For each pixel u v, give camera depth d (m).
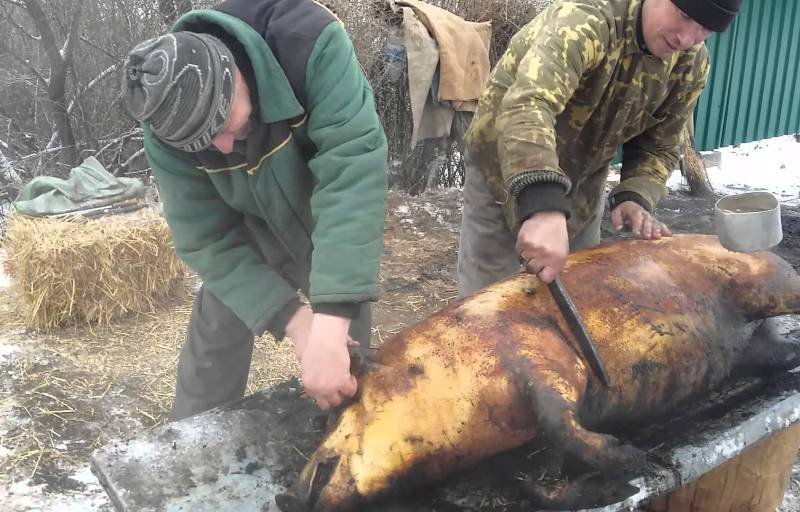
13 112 7.09
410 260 4.66
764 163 7.34
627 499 1.38
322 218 1.47
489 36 5.53
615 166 7.01
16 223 3.82
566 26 1.76
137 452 1.52
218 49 1.31
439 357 1.47
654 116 2.17
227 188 1.64
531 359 1.46
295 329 1.56
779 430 1.72
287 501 1.31
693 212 5.48
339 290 1.41
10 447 2.70
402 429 1.38
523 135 1.62
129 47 6.84
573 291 1.69
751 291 1.87
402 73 5.81
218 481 1.45
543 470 1.48
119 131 6.96
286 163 1.61
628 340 1.64
